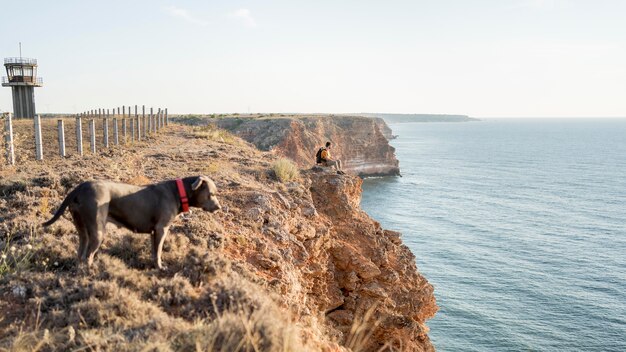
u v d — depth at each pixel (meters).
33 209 11.62
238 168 21.23
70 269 8.28
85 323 6.43
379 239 21.33
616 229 79.44
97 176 15.89
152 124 42.06
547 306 47.75
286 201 16.62
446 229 77.81
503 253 65.12
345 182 22.03
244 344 5.76
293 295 11.00
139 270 8.51
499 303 48.22
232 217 13.19
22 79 73.00
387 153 144.25
